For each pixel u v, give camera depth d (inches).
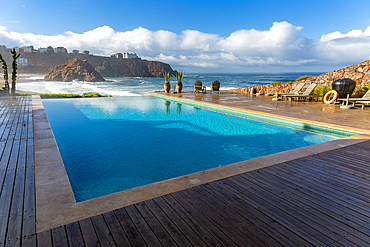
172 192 85.2
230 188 89.0
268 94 502.3
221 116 310.0
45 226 63.7
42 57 7175.2
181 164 150.6
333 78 407.8
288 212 72.5
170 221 67.1
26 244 56.1
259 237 60.3
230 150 177.9
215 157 163.3
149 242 58.0
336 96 349.1
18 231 61.3
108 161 155.9
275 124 258.7
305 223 66.7
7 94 547.2
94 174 135.6
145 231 62.3
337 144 150.5
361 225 65.8
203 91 570.3
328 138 204.4
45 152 131.1
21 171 104.3
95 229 62.8
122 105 420.2
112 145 191.3
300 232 62.5
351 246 56.9
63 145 191.2
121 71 6776.6
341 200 80.4
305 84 454.6
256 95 520.4
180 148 183.2
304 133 222.1
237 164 115.3
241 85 1834.4
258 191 86.7
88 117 312.2
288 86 490.9
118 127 255.1
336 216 70.4
